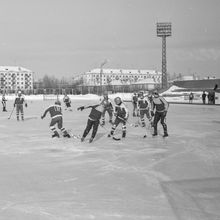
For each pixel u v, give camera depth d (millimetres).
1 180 6172
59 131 13688
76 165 7441
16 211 4602
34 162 7770
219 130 14000
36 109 30203
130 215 4434
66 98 29203
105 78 141500
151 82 88000
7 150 9383
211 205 4785
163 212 4527
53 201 4996
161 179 6207
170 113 24734
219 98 39031
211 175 6480
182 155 8547
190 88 54094
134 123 16953
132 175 6523
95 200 5031
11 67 135250
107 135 12422
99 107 10680
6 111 27719
